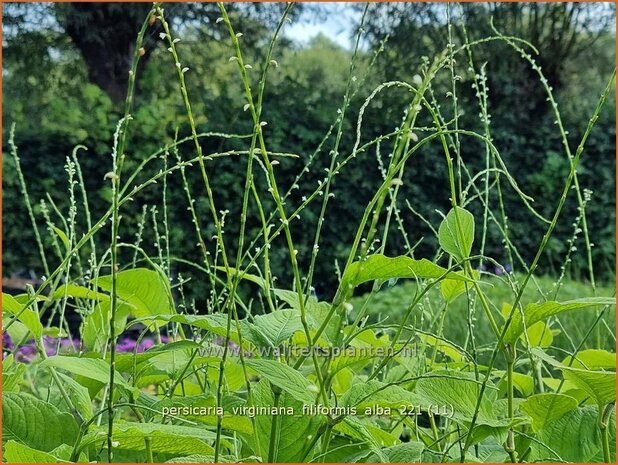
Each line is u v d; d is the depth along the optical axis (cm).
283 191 816
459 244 156
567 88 1073
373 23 932
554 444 153
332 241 816
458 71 798
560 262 877
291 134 824
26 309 175
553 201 876
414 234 833
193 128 137
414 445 143
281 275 798
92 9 980
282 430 144
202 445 136
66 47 1109
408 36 881
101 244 760
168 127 816
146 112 805
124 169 789
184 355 198
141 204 779
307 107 852
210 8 1032
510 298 605
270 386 146
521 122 932
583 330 486
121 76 1022
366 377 191
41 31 1084
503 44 946
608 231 884
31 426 153
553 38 998
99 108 816
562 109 955
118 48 1012
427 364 205
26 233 778
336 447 153
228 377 180
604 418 145
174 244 761
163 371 182
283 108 838
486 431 141
